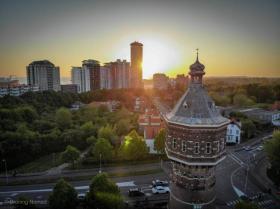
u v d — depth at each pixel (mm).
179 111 55844
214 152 52344
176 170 56719
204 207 54438
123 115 169000
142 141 112062
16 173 102188
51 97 194750
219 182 92375
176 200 56844
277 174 93750
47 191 86250
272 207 76375
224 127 54250
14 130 129500
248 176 97938
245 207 59156
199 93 55062
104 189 68438
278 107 199500
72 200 69375
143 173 99750
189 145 52094
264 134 156500
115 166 106875
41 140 124625
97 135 132375
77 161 112000
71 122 151125
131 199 80000
